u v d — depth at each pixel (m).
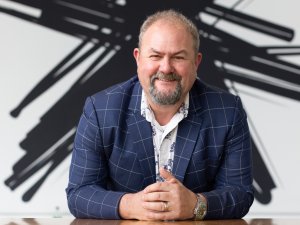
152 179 1.72
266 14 2.88
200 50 2.86
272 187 2.88
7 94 2.83
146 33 1.63
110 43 2.85
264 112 2.87
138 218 1.54
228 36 2.87
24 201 2.83
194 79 1.67
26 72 2.83
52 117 2.84
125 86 1.79
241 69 2.86
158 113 1.72
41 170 2.84
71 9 2.86
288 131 2.87
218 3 2.87
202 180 1.74
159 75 1.60
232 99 1.78
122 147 1.71
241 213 1.66
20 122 2.83
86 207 1.61
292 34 2.88
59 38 2.85
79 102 2.85
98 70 2.85
